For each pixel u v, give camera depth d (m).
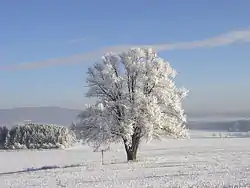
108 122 50.50
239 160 47.94
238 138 134.25
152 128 50.19
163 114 52.81
